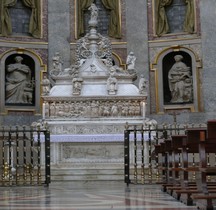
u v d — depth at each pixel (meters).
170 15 21.66
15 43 20.88
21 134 18.45
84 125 16.22
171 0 21.53
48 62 21.19
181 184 8.84
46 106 16.67
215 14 20.34
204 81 20.22
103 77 17.12
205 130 6.70
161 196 9.18
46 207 7.21
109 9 21.94
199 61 20.55
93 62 17.50
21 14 21.53
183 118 20.20
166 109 20.78
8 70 20.66
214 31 20.28
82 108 16.64
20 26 21.41
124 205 7.41
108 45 18.41
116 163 15.70
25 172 13.41
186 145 8.09
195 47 20.75
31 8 21.55
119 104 16.67
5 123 19.89
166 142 10.12
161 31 21.31
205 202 6.81
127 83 17.16
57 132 16.14
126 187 11.94
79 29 21.50
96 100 16.66
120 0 21.78
